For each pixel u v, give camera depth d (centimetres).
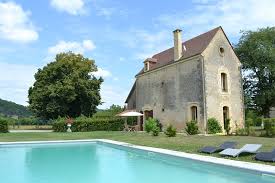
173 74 3391
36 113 5112
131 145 2148
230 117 3153
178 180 1112
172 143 2058
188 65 3172
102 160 1677
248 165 1176
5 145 2383
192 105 3086
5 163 1603
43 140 2666
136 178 1173
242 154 1439
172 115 3378
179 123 3259
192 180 1103
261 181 1026
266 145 1661
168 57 3688
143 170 1345
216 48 3136
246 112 4253
